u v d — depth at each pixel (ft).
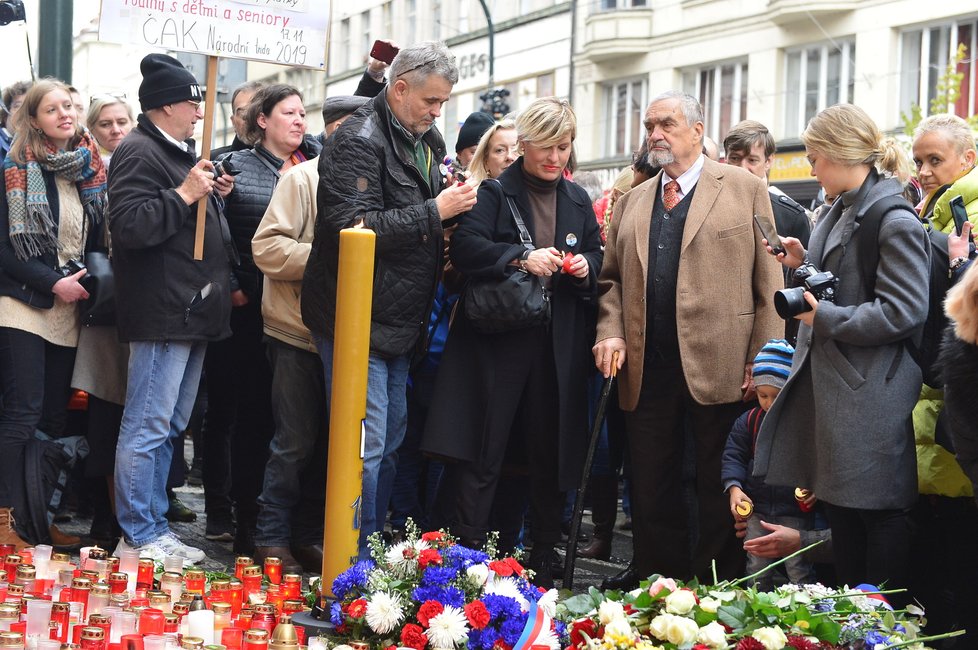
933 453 15.64
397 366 17.15
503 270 16.98
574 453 17.67
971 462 13.67
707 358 17.06
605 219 23.59
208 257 18.35
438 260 16.76
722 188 17.47
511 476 18.66
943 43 79.97
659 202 17.84
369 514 16.61
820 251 15.55
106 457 19.81
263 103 20.66
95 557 15.53
